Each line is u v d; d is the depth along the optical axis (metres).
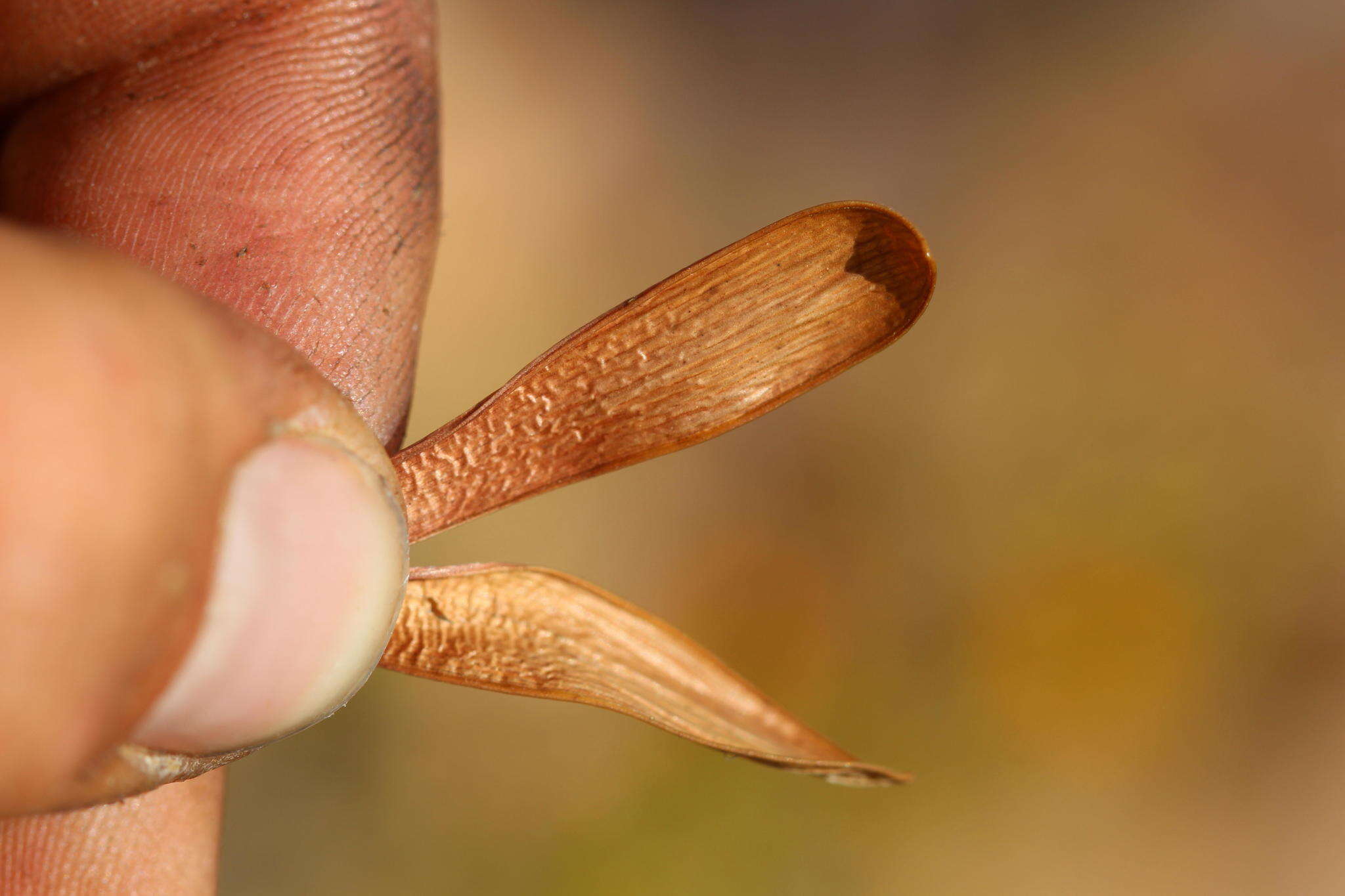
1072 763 0.40
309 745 0.37
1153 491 0.43
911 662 0.42
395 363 0.18
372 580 0.15
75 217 0.18
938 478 0.44
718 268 0.16
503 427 0.16
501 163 0.46
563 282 0.45
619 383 0.16
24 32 0.18
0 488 0.14
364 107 0.18
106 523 0.15
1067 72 0.51
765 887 0.38
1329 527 0.41
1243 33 0.50
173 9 0.18
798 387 0.16
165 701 0.15
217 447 0.15
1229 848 0.39
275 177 0.18
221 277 0.18
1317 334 0.44
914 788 0.40
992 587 0.42
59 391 0.14
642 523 0.43
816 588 0.43
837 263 0.16
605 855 0.38
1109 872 0.39
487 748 0.38
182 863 0.18
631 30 0.52
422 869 0.37
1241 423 0.43
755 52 0.53
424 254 0.18
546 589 0.16
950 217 0.48
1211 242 0.46
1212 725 0.40
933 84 0.52
